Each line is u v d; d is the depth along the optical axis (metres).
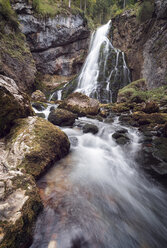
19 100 3.87
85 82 17.31
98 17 33.66
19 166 2.38
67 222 1.84
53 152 3.09
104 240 1.76
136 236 1.90
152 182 3.09
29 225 1.54
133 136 5.47
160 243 1.87
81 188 2.54
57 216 1.89
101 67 17.17
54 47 19.17
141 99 10.08
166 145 4.41
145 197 2.67
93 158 3.81
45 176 2.66
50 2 18.45
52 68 19.84
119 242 1.78
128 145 4.74
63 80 20.91
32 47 17.56
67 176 2.80
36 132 3.14
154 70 12.66
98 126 6.45
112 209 2.24
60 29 18.28
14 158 2.49
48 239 1.61
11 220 1.37
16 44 13.92
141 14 15.62
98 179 2.95
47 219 1.81
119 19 20.33
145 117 6.95
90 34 22.44
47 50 18.75
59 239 1.63
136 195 2.69
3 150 2.69
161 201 2.62
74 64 21.41
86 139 4.93
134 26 17.06
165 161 3.73
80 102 8.47
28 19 16.05
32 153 2.63
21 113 3.85
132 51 16.88
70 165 3.22
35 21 16.45
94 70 17.58
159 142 4.66
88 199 2.32
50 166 2.95
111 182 2.95
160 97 9.51
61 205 2.08
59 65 20.23
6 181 1.81
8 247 1.22
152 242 1.87
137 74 15.61
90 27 25.31
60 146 3.40
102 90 15.51
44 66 19.33
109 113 8.96
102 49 18.56
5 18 13.10
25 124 3.38
